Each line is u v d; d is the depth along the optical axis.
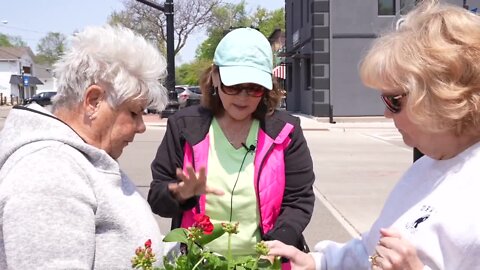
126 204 1.97
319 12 23.78
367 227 6.64
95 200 1.83
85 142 1.98
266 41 2.73
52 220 1.66
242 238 2.68
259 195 2.69
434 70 1.61
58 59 2.02
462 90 1.59
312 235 6.31
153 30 41.28
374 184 9.39
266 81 2.61
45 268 1.60
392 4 23.73
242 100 2.62
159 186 2.67
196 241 1.89
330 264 2.28
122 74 1.95
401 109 1.75
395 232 1.70
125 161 12.09
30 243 1.61
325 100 24.19
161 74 2.09
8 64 73.56
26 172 1.71
